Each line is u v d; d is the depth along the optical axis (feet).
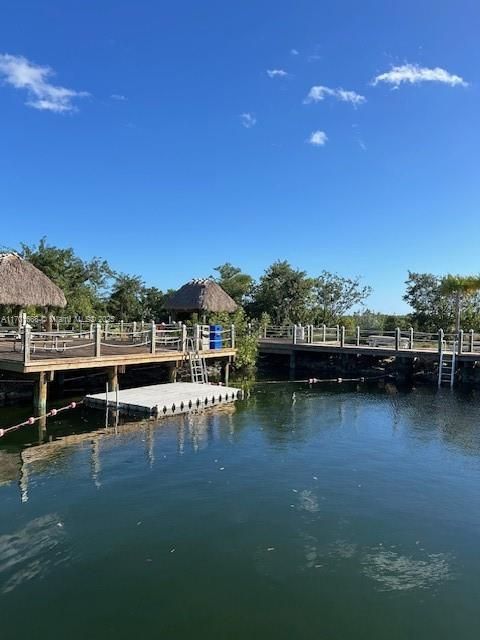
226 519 24.07
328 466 32.12
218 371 71.72
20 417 42.96
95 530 22.76
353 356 79.05
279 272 124.57
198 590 18.38
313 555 20.93
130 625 16.46
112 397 47.62
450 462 33.32
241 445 36.47
